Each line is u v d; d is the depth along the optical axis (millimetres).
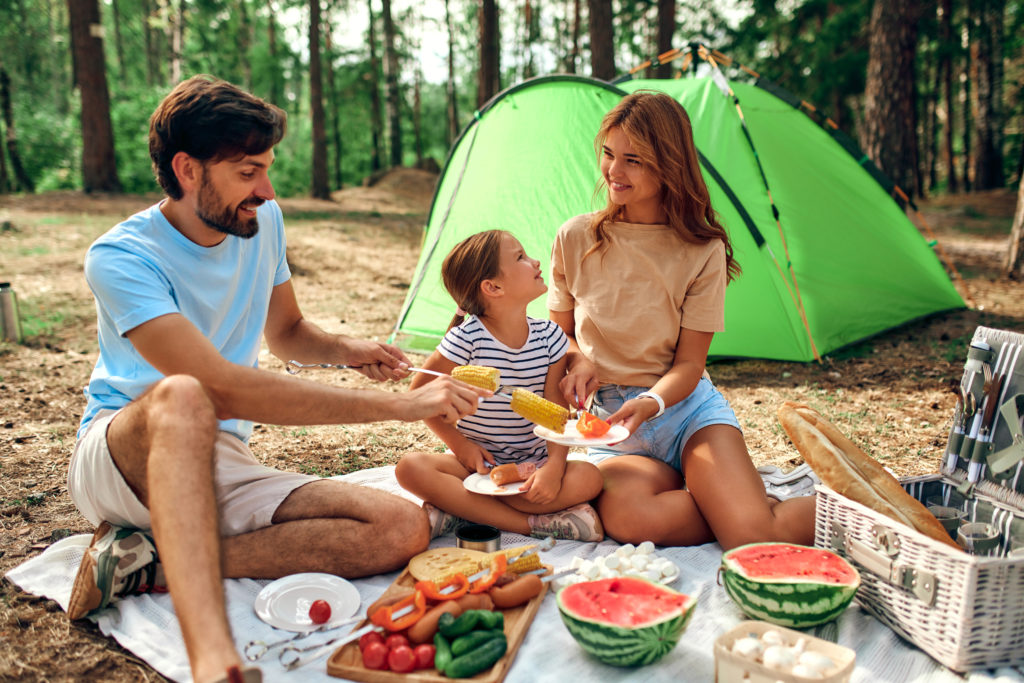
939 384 5387
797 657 1912
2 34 32281
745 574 2248
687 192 2963
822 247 6363
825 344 6129
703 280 3045
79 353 6328
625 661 2025
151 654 2180
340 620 2295
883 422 4609
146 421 2049
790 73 24859
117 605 2422
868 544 2355
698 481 2809
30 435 4340
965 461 2721
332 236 13320
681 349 3096
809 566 2303
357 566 2566
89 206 14906
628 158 2924
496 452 3100
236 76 35969
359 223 15680
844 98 23875
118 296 2289
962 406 2711
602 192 4777
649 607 2092
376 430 4652
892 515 2379
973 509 2641
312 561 2537
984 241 14398
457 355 3021
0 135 23938
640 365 3137
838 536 2477
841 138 7020
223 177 2330
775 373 5812
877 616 2361
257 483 2596
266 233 2816
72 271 9586
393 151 28719
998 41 25234
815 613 2184
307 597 2410
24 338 6680
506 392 2748
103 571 2309
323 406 2279
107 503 2377
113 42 40562
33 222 12523
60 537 3027
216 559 1799
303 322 3061
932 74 29984
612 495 2910
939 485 2777
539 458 3123
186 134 2268
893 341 6621
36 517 3244
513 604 2361
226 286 2602
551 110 6172
